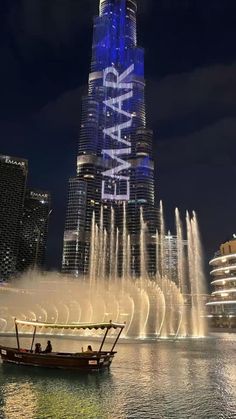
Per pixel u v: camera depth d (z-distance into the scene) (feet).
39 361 116.47
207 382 99.96
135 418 65.46
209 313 462.60
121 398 80.38
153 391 87.81
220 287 461.78
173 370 120.16
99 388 90.12
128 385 94.22
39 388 89.35
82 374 108.06
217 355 164.76
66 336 258.57
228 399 80.43
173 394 84.84
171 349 188.75
